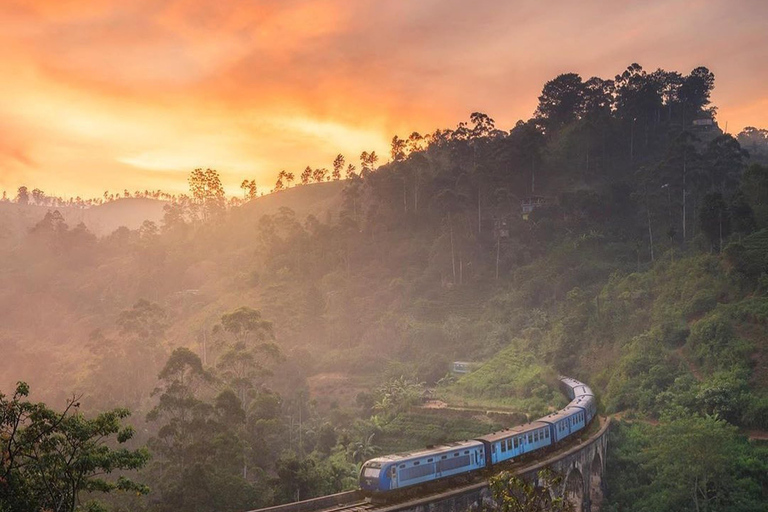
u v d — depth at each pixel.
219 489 57.97
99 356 151.25
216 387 93.00
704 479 59.56
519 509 27.94
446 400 104.62
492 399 102.69
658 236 140.75
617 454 72.06
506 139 185.25
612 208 153.00
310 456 83.06
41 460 24.23
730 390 75.06
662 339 94.88
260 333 108.38
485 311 137.88
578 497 60.72
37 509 23.73
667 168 142.12
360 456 83.62
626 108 194.75
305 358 129.62
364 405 106.62
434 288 152.25
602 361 103.38
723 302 95.69
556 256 141.25
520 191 180.12
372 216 184.25
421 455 47.09
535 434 58.16
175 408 76.06
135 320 133.12
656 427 74.38
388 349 134.00
